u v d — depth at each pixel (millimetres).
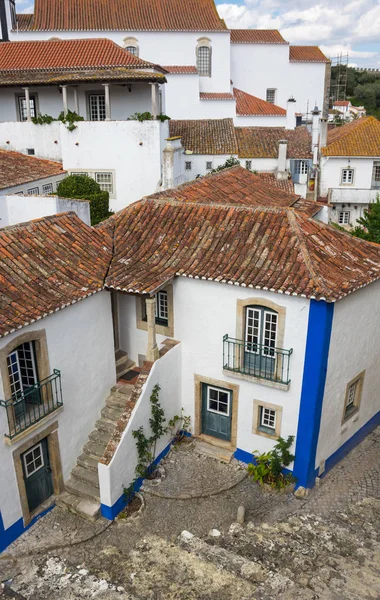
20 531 12156
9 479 11594
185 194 17812
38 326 11781
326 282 12031
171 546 11953
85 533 12227
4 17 41312
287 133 40906
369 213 27484
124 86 30328
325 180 39938
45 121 30188
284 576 11148
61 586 10992
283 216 14141
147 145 27797
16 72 32000
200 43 44812
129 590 10891
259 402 13609
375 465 14641
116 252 14992
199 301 13758
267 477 13609
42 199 17953
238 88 52844
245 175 21641
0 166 25219
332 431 13930
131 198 28922
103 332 14062
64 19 43250
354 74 110438
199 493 13391
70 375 13016
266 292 12594
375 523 12562
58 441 12867
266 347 12875
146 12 44938
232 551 11797
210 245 14148
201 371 14445
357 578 11094
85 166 28734
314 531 12320
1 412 11047
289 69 52594
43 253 13625
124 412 13055
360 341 13945
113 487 12500
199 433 15273
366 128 40844
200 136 38875
